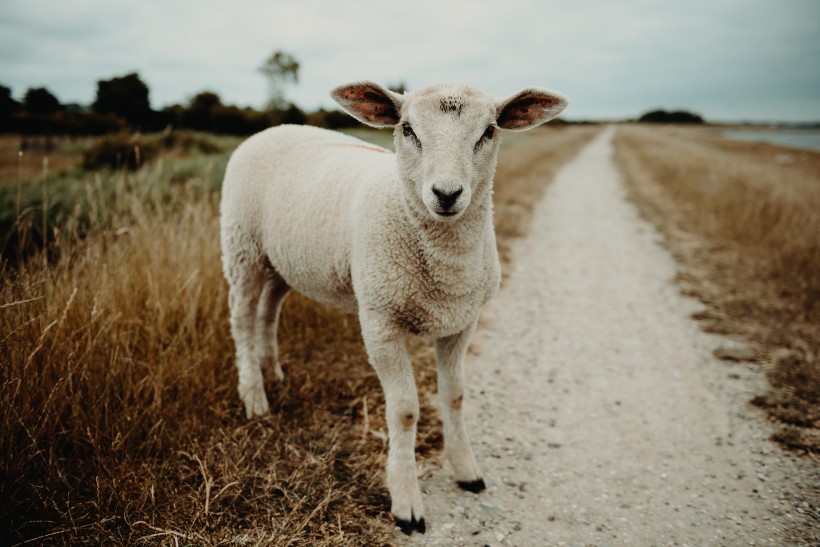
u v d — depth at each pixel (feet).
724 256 22.17
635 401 11.70
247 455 8.84
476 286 8.03
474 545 7.57
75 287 9.01
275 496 8.05
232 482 7.95
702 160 55.31
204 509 7.41
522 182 42.75
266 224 9.90
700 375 12.77
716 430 10.59
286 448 9.14
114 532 7.09
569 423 10.84
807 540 7.77
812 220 25.25
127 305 10.54
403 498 7.84
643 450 9.99
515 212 31.12
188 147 47.62
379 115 8.24
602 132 196.24
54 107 90.27
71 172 34.09
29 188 20.07
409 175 7.52
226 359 11.11
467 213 7.61
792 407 11.10
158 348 10.26
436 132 7.16
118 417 8.65
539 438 10.31
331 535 7.42
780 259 20.11
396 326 8.00
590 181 50.55
